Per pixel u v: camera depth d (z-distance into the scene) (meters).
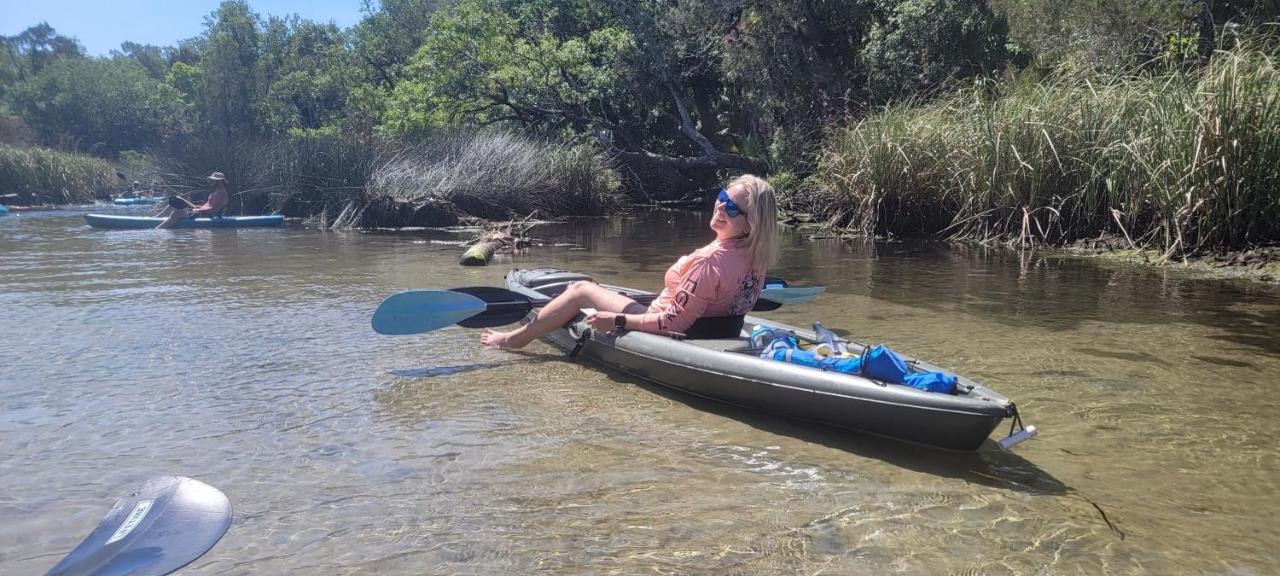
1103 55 14.54
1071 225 11.00
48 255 10.31
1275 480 3.17
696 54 21.20
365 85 24.72
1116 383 4.44
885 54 18.19
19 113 50.22
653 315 4.39
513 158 17.36
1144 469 3.29
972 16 17.50
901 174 12.65
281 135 23.64
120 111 49.16
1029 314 6.36
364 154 16.70
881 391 3.46
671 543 2.66
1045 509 2.93
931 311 6.50
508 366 4.84
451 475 3.21
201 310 6.49
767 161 20.00
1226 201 8.87
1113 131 10.48
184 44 35.09
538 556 2.58
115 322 6.00
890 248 11.30
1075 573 2.49
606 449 3.50
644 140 23.92
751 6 20.48
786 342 4.07
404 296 5.01
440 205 15.62
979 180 11.94
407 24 29.67
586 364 4.88
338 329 5.80
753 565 2.53
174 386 4.38
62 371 4.66
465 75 20.92
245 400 4.15
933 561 2.56
